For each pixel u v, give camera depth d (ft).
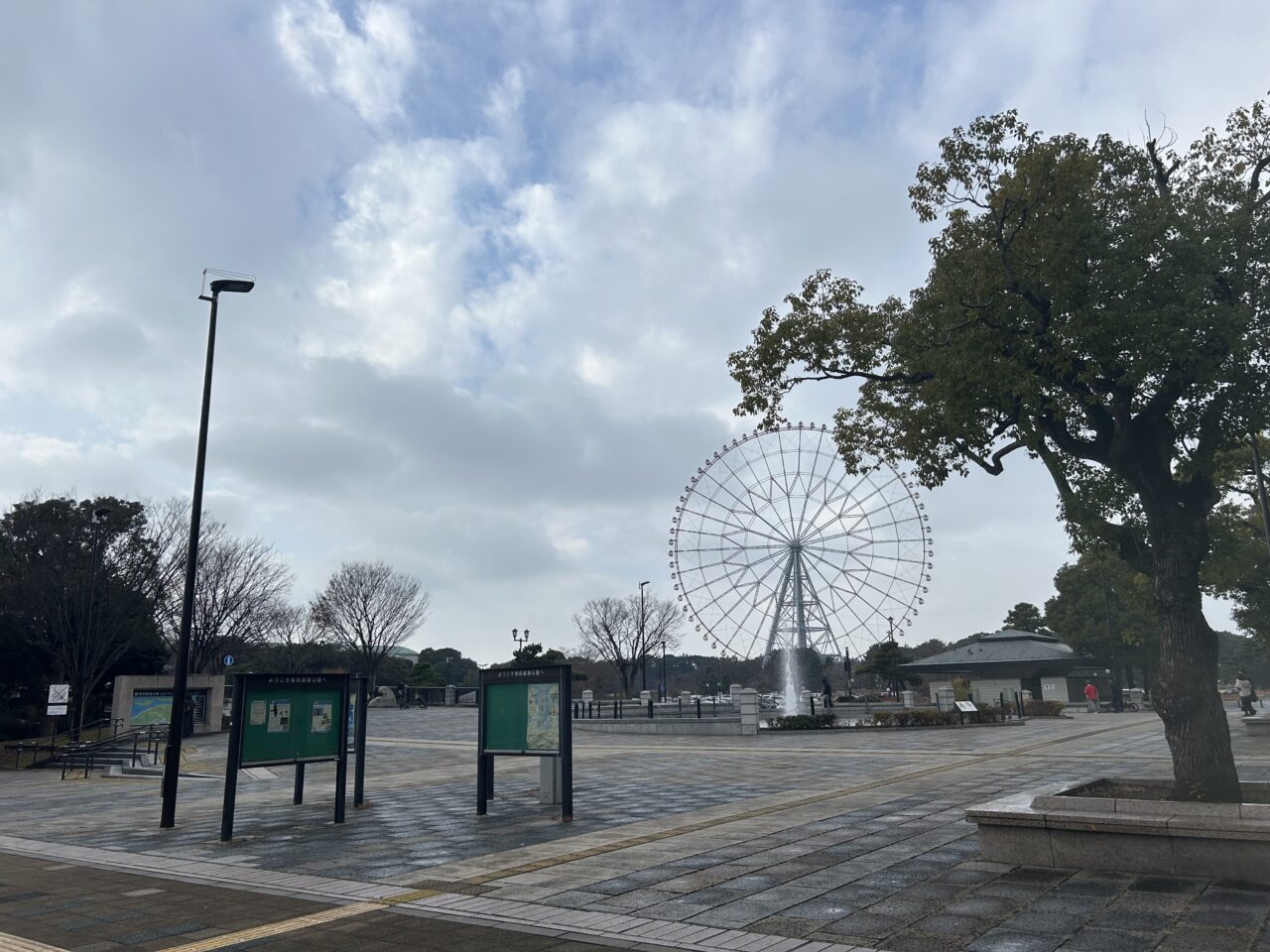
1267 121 39.37
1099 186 41.65
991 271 39.11
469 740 124.98
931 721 125.59
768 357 47.32
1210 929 22.77
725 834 40.60
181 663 50.80
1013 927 23.88
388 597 243.60
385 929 25.59
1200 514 37.19
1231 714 150.20
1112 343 35.45
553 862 35.19
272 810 54.54
